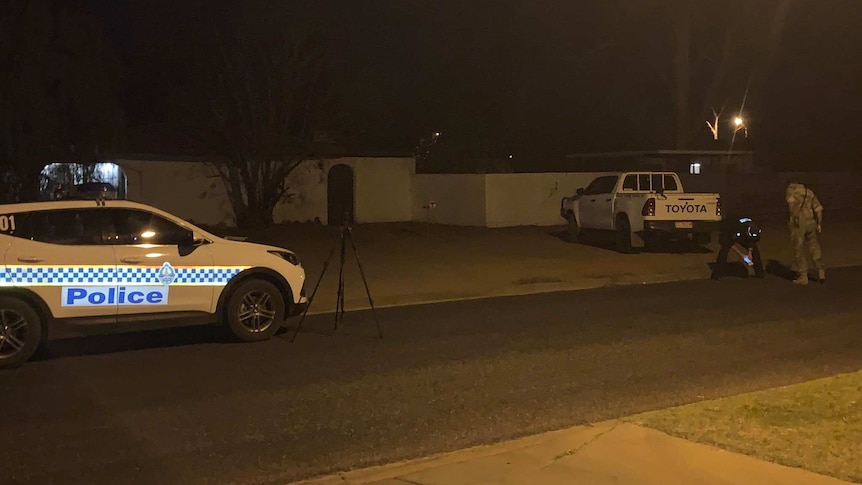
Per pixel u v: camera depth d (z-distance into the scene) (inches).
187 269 446.6
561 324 510.0
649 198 840.3
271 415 319.9
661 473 249.3
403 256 838.5
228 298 458.9
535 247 923.4
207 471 261.0
